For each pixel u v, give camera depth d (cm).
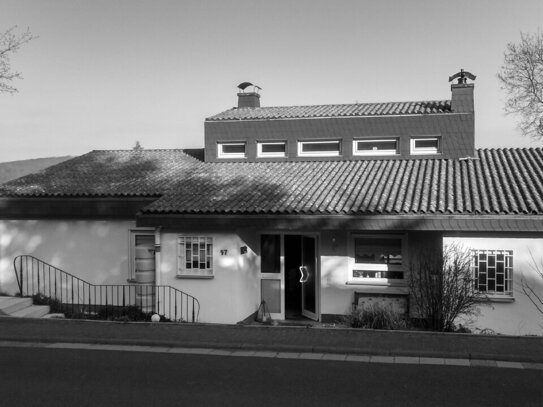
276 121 1905
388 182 1554
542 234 1269
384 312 1263
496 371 880
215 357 981
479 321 1273
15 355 1004
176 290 1466
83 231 1662
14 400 776
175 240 1477
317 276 1516
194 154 2136
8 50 1825
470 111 1775
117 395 792
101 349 1042
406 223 1327
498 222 1270
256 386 821
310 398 768
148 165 1967
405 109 1900
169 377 869
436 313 1227
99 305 1623
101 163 2027
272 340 1052
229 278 1445
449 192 1423
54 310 1511
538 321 1265
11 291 1683
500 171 1589
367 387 809
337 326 1327
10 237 1697
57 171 1928
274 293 1588
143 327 1177
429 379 843
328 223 1378
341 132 1855
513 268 1282
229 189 1598
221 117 1972
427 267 1270
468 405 734
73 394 798
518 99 2847
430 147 1812
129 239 1636
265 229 1541
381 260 1463
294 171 1744
